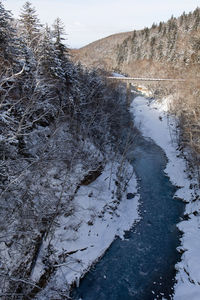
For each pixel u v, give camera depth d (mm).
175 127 41812
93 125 27938
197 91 33594
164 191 26438
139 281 15086
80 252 16219
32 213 13453
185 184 26594
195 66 42469
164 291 14406
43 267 13695
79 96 23875
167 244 18453
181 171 29656
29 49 15227
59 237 15984
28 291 11766
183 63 63062
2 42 14102
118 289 14461
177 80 52500
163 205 23797
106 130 30609
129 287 14641
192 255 16344
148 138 43656
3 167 10664
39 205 14539
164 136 42844
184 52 64750
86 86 28125
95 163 23859
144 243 18531
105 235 18594
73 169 19656
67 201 17531
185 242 18109
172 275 15586
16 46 15250
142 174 30312
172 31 86188
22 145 13961
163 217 21922
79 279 14672
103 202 21391
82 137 25297
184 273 15312
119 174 26250
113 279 15133
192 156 26672
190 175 27109
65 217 17406
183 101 40062
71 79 23109
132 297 13992
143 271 15859
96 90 28672
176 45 77375
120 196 23859
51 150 15289
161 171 31312
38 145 16109
